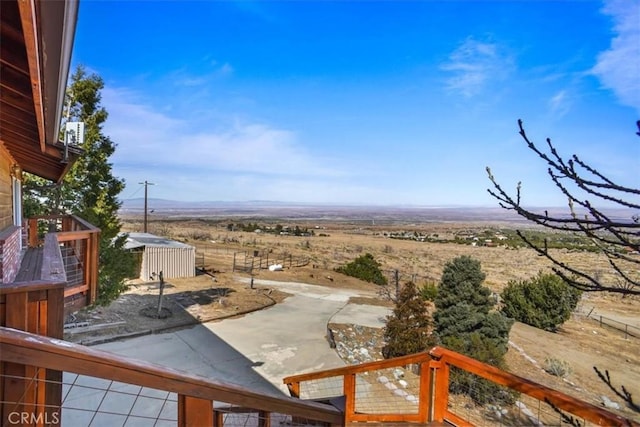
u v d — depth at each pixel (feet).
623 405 24.88
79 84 33.68
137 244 57.77
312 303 48.49
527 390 7.10
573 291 42.34
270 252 96.53
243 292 51.44
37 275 13.28
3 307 5.44
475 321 29.50
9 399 3.91
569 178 5.50
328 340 33.71
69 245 19.04
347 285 64.23
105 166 35.12
